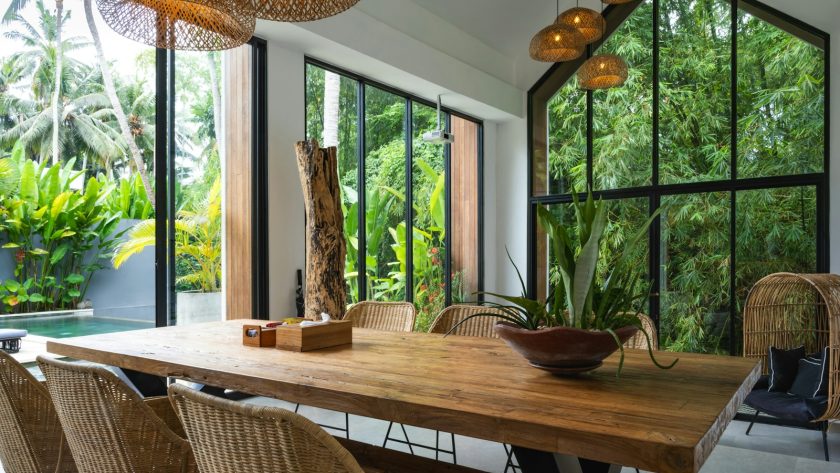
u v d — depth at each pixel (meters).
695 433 1.28
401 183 6.54
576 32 4.17
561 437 1.34
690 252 6.62
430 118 7.01
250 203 4.78
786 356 4.42
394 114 6.43
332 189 4.59
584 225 1.87
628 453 1.26
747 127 6.45
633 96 7.13
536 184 7.84
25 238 3.55
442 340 2.65
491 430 1.44
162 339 2.70
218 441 1.32
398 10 5.79
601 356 1.78
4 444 2.14
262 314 4.77
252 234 4.79
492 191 8.02
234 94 4.71
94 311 3.86
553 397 1.61
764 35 6.41
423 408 1.54
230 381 1.97
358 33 5.18
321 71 5.47
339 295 4.56
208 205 4.51
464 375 1.90
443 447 3.79
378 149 6.19
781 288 4.78
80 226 3.82
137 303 4.09
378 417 1.62
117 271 3.99
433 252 7.04
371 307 3.58
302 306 4.99
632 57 7.15
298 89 5.12
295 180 5.05
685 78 6.84
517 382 1.80
